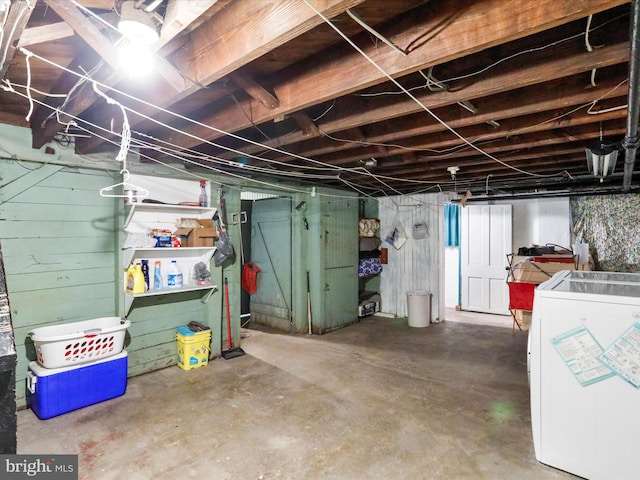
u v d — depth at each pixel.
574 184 4.46
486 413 2.57
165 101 1.77
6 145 2.48
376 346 4.18
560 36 1.48
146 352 3.29
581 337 1.88
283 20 1.18
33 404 2.52
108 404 2.68
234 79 1.74
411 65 1.42
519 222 5.84
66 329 2.75
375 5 1.32
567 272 2.75
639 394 1.73
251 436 2.27
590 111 2.02
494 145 2.82
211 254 3.61
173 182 3.44
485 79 1.67
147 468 1.96
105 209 3.04
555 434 1.95
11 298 2.56
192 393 2.88
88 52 1.62
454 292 6.46
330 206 4.87
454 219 6.44
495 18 1.23
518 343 4.30
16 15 1.09
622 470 1.77
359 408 2.64
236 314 4.03
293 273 4.80
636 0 0.96
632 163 2.56
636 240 4.66
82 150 2.72
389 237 5.73
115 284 3.11
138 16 1.11
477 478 1.88
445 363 3.61
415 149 2.82
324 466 1.98
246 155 2.95
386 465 1.99
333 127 2.23
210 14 1.21
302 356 3.81
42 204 2.70
